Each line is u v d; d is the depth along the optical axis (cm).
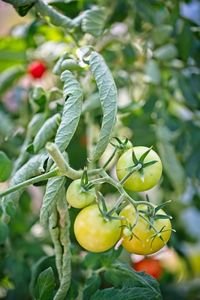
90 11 77
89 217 54
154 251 56
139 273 66
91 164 56
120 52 91
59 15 74
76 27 75
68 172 53
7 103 109
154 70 97
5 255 93
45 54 98
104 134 55
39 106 74
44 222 55
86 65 64
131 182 54
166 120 95
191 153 95
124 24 93
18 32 101
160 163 55
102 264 70
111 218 54
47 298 63
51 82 98
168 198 102
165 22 93
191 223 118
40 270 73
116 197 90
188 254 116
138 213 54
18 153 90
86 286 70
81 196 54
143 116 94
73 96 56
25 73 101
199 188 103
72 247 78
